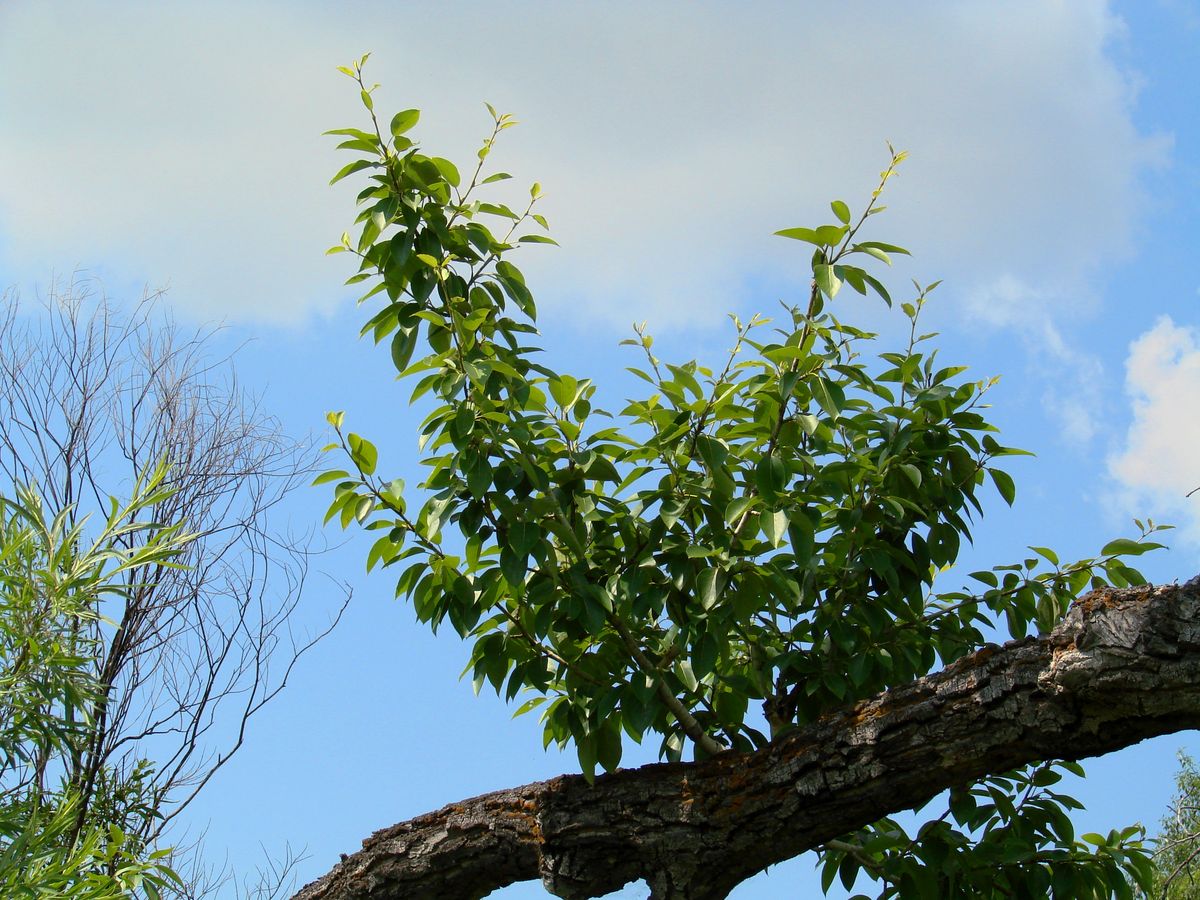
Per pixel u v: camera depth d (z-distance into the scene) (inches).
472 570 134.2
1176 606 101.6
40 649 136.9
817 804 122.6
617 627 135.2
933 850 137.6
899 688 121.6
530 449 129.2
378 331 140.8
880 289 120.7
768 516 128.0
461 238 139.1
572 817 134.8
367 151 137.0
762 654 148.3
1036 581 144.6
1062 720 108.6
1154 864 147.3
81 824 195.6
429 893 145.8
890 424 142.9
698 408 134.0
